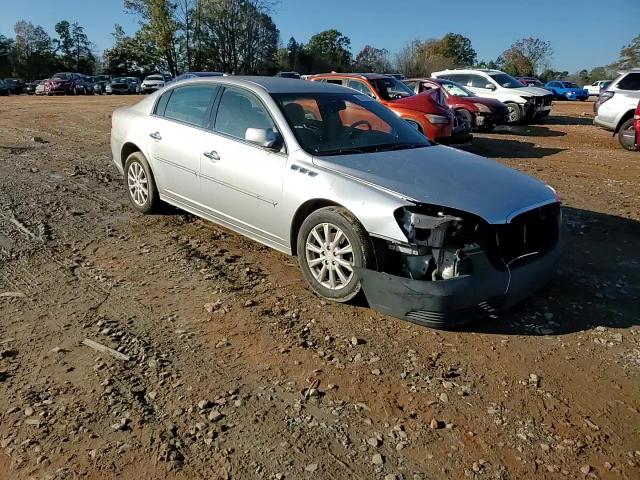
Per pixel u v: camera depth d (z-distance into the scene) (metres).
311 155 4.35
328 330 3.81
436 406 3.05
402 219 3.67
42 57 80.69
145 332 3.76
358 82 12.13
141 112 6.12
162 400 3.05
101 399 3.04
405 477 2.55
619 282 4.71
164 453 2.66
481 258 3.58
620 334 3.85
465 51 82.75
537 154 11.64
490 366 3.44
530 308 4.21
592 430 2.89
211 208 5.20
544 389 3.22
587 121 19.42
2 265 4.83
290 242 4.48
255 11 57.88
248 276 4.69
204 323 3.89
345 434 2.82
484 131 15.80
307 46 85.50
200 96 5.43
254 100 4.89
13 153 9.96
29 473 2.53
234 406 3.01
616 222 6.42
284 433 2.82
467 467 2.62
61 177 8.09
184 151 5.36
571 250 5.46
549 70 77.31
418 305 3.59
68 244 5.37
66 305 4.13
